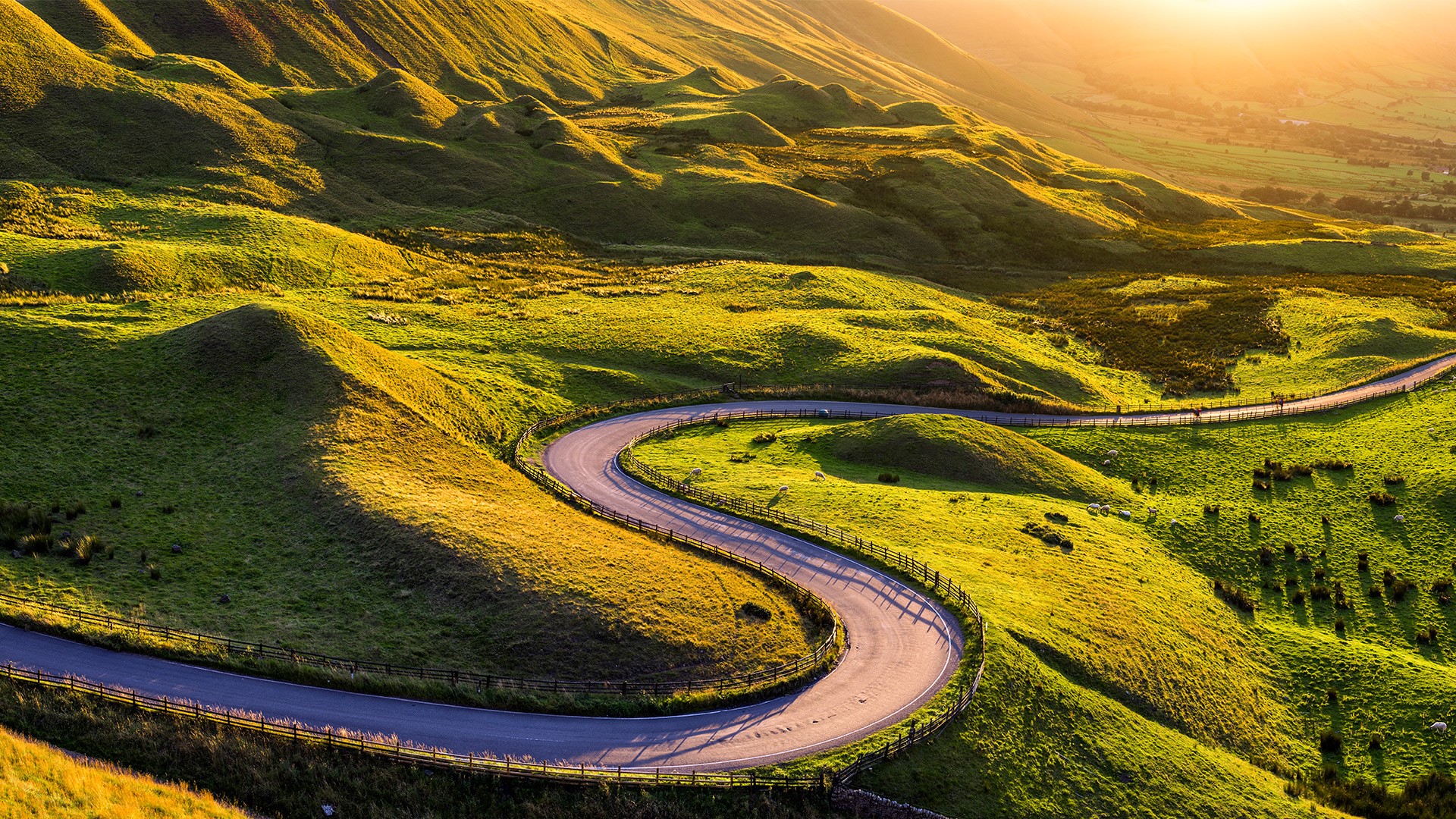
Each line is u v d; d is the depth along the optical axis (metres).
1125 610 52.66
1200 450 81.75
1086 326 122.38
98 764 32.72
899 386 90.00
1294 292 134.12
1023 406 88.56
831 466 71.75
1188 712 46.47
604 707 39.00
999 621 47.25
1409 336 112.81
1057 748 40.50
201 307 86.19
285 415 62.97
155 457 57.66
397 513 50.91
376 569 46.97
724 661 42.75
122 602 42.22
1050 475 73.19
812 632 46.50
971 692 41.38
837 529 57.84
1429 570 63.94
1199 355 111.50
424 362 80.00
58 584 42.91
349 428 61.00
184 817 30.62
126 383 64.75
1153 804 39.12
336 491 53.19
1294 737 48.22
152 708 35.38
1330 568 64.25
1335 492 74.62
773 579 50.75
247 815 32.16
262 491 54.34
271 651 39.81
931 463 72.31
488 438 70.00
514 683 39.72
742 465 70.06
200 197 122.12
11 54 132.38
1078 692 44.19
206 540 49.34
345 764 34.56
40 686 35.44
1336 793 43.06
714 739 38.00
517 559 47.75
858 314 111.00
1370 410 91.88
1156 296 135.00
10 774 29.89
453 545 48.03
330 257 111.69
